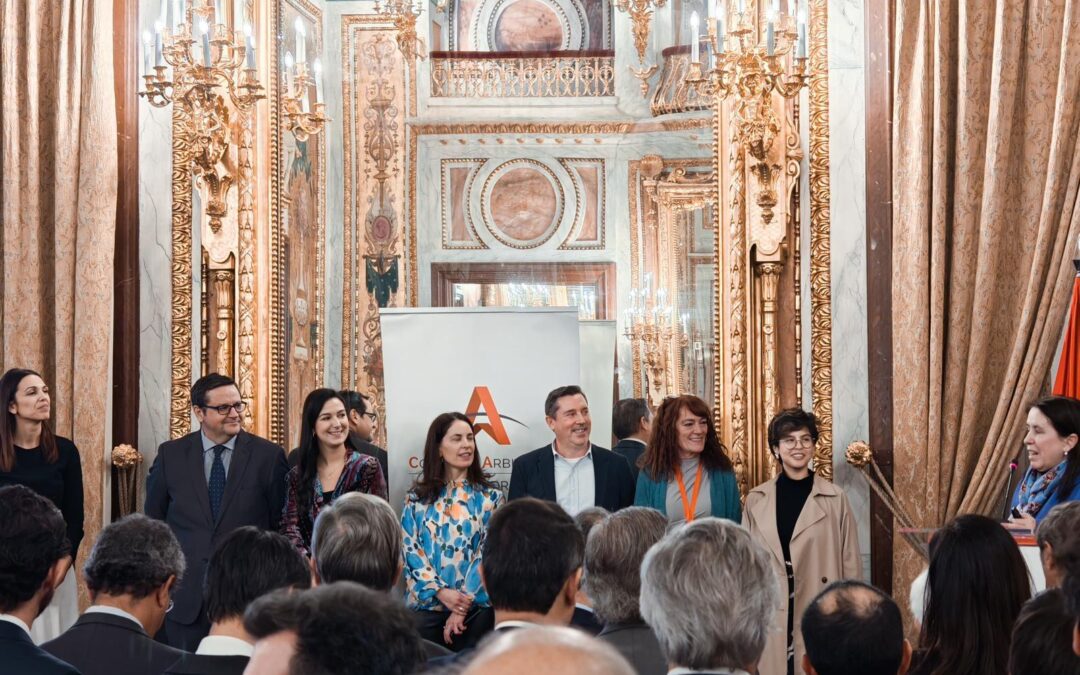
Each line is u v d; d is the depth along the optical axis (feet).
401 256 27.66
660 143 26.27
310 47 27.12
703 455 19.92
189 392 24.08
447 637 17.83
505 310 21.52
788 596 18.94
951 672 9.43
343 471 19.30
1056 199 21.17
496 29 27.96
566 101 27.43
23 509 9.75
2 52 24.11
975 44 21.68
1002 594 9.45
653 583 8.18
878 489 21.83
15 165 23.94
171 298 24.17
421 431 21.39
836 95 22.76
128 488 23.80
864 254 22.54
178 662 9.01
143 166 24.38
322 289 27.04
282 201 25.66
